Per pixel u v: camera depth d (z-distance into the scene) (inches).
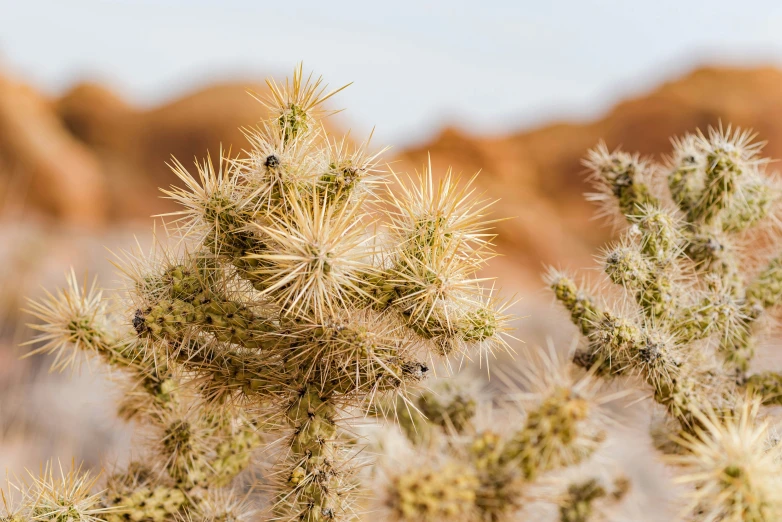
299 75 26.1
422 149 233.6
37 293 75.1
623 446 35.8
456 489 26.7
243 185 26.4
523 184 235.3
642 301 28.2
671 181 30.1
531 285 155.2
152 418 29.0
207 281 26.1
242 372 26.2
